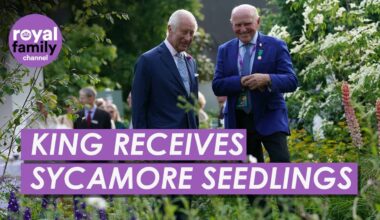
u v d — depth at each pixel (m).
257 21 8.46
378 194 7.33
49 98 8.92
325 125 11.60
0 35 9.68
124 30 31.23
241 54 8.52
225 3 38.31
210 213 7.48
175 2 31.53
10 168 10.52
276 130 8.35
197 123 8.26
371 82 10.27
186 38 8.07
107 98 21.28
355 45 11.00
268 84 8.23
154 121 8.08
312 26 11.38
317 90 12.37
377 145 8.16
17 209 7.50
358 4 12.48
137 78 8.08
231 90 8.34
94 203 6.31
